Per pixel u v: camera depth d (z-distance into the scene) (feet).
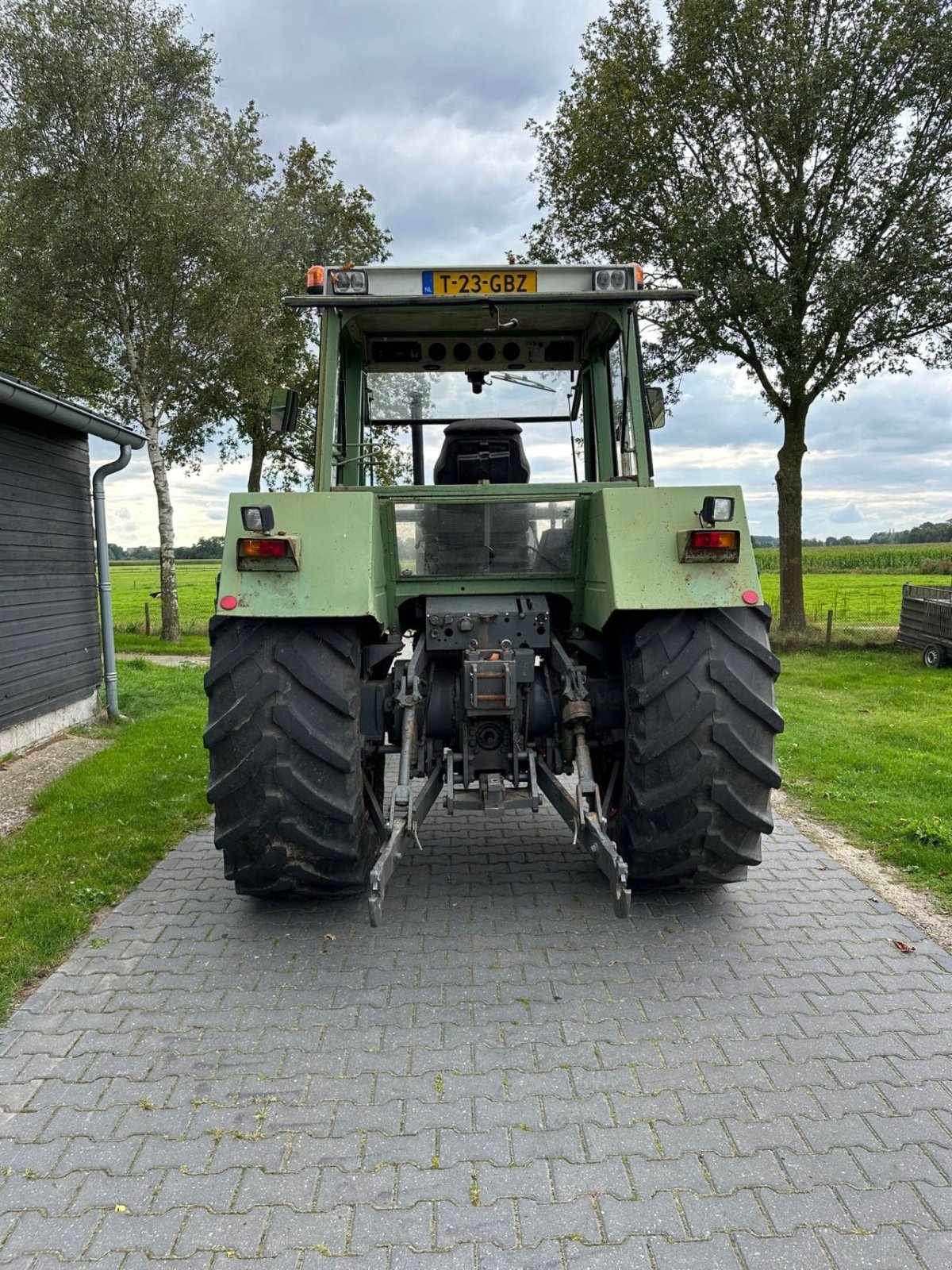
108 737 24.58
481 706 11.00
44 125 43.78
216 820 10.71
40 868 14.08
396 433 14.80
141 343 49.85
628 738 10.68
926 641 42.09
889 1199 6.89
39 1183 7.14
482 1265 6.30
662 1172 7.19
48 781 19.85
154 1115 7.96
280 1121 7.87
